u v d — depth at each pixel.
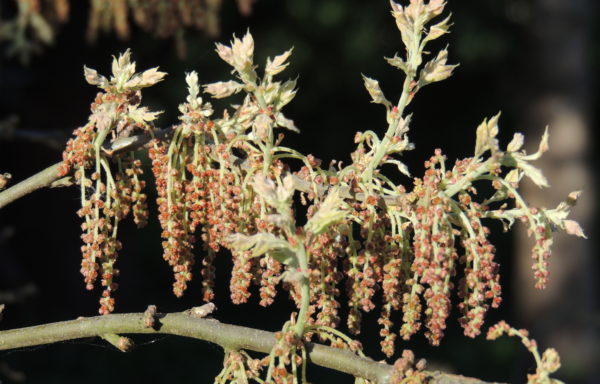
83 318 2.17
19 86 8.91
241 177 2.15
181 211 2.14
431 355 10.40
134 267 11.87
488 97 13.74
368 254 2.02
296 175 2.15
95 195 2.10
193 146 2.18
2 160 10.16
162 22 5.29
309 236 1.87
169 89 11.52
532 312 11.35
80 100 9.39
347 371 1.96
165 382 9.87
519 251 11.80
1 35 5.92
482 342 10.84
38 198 11.16
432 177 2.00
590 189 11.11
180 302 11.61
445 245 1.97
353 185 2.11
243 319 11.46
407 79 2.11
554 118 11.17
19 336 2.18
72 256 11.28
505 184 2.00
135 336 10.16
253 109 2.16
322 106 13.23
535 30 11.26
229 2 11.94
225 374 2.03
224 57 2.12
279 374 1.92
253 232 2.08
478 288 1.94
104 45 8.55
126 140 2.16
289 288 2.12
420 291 1.98
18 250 11.06
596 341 10.90
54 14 5.87
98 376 9.67
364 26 12.83
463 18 12.92
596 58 13.20
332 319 2.05
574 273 10.95
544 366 1.79
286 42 12.73
